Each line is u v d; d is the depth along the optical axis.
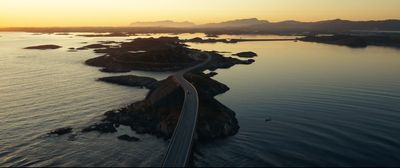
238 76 153.62
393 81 136.25
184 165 55.44
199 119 77.81
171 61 188.12
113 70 166.88
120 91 121.25
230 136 75.69
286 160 63.12
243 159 63.69
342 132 77.44
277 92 118.25
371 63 196.25
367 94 113.44
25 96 111.62
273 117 89.38
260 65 191.00
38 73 158.75
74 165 62.12
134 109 93.69
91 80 142.75
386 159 63.44
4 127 81.56
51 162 63.38
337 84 130.50
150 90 122.81
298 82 135.75
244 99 109.12
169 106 94.06
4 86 127.50
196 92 97.62
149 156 65.62
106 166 61.69
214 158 64.12
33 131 79.00
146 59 187.88
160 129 77.94
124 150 68.31
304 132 77.75
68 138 74.44
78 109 96.81
